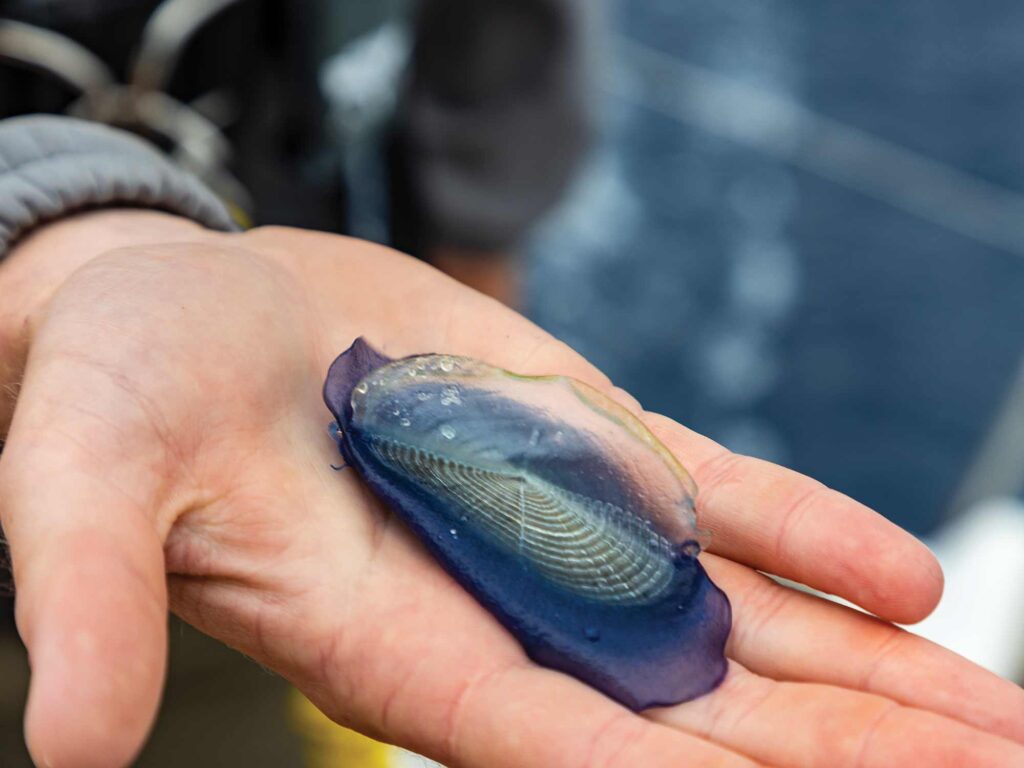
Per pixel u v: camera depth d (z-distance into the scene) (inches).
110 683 8.9
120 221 13.4
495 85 18.6
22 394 10.5
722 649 10.7
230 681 15.4
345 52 17.9
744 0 47.6
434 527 10.9
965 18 47.4
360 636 10.5
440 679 10.3
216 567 10.8
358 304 13.0
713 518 11.5
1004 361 33.5
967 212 37.9
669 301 34.3
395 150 19.1
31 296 12.5
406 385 11.8
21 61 15.4
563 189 20.1
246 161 17.0
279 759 15.6
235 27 16.2
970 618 18.7
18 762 14.9
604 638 10.6
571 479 11.5
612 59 42.6
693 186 38.3
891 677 10.4
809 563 11.0
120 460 10.1
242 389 11.1
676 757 9.5
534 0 18.2
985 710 10.1
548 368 12.7
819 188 38.7
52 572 9.3
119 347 10.7
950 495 29.5
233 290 11.8
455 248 19.9
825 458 30.7
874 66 44.8
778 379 32.6
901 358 33.2
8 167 13.1
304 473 11.2
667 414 31.4
